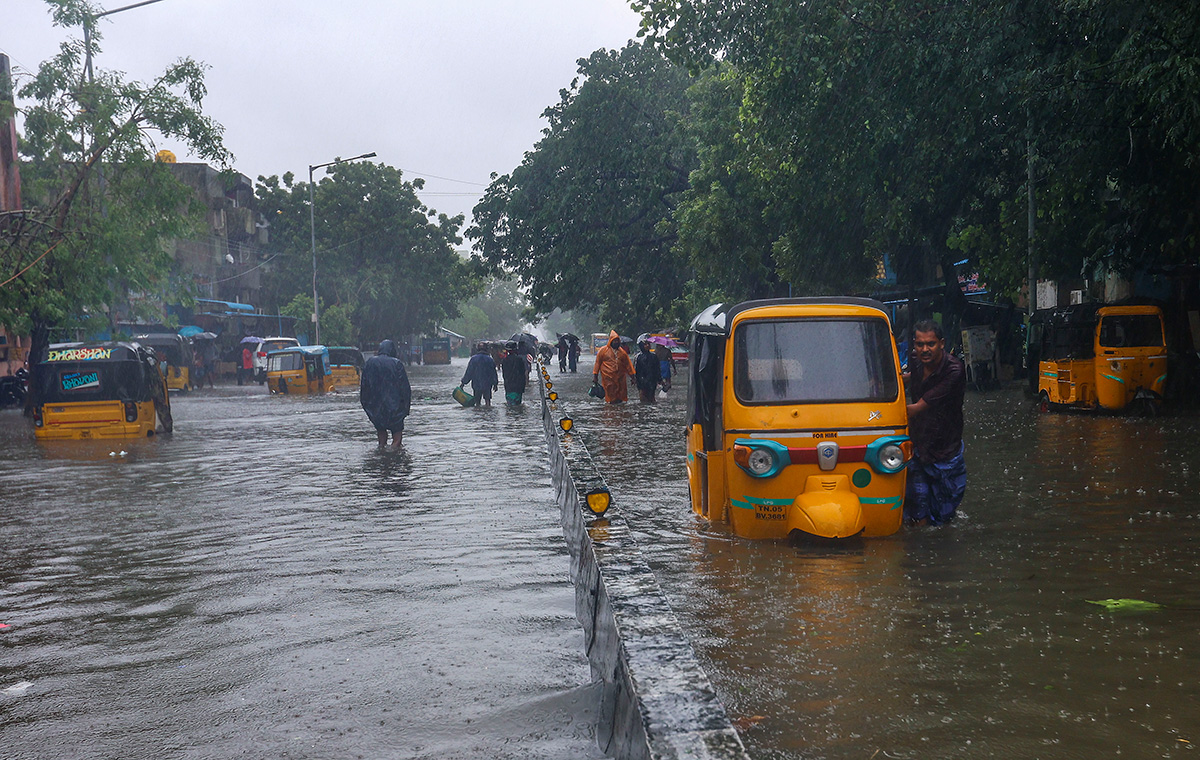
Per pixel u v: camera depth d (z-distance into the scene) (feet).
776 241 107.45
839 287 99.35
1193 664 14.57
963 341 86.99
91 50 87.61
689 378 29.55
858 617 17.40
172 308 167.02
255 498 35.12
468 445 52.31
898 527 24.95
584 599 17.34
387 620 18.47
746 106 85.20
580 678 14.94
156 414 64.49
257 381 164.04
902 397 25.02
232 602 20.25
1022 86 53.72
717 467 26.50
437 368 233.14
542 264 154.20
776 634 16.48
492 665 15.67
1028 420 56.39
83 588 22.06
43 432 62.54
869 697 13.50
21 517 32.30
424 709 13.80
